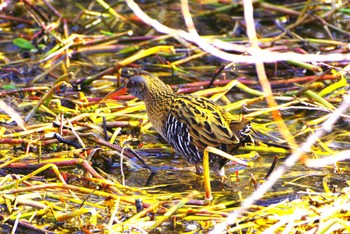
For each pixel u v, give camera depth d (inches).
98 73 530.6
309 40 572.4
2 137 422.9
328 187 376.5
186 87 514.3
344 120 462.3
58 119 439.8
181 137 396.5
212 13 639.8
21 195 356.5
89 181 382.9
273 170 395.5
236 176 394.6
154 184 388.5
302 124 461.4
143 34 607.5
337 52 551.8
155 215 346.3
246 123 381.4
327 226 315.6
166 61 558.9
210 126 384.2
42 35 594.2
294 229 323.6
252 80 531.8
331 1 634.8
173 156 426.9
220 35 596.1
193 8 660.7
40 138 420.2
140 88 424.2
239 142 381.1
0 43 590.6
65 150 423.8
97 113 460.8
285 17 634.8
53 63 555.8
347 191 344.2
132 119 465.7
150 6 660.1
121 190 377.1
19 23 623.2
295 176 392.2
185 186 386.0
